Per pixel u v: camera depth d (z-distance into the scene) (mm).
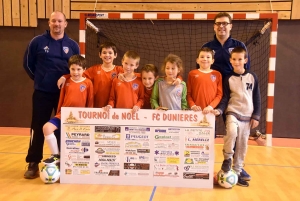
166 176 3115
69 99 3238
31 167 3354
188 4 5922
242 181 3223
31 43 3408
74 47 3572
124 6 6066
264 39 5727
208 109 3035
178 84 3160
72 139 3137
